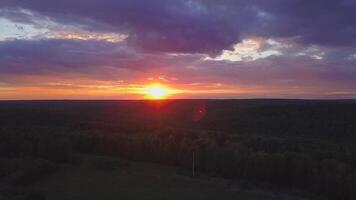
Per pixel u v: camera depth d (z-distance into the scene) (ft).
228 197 140.67
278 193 149.59
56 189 146.30
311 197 146.51
